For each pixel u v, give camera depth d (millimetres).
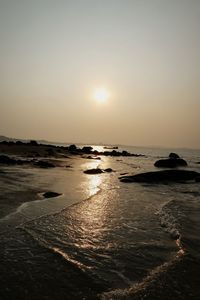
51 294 5895
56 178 23922
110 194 17922
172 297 5875
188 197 17797
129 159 64812
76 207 13570
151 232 10172
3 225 10070
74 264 7289
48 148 61844
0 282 6277
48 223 10695
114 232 10062
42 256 7688
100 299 5762
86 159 53688
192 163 55406
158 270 7062
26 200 14367
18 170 27250
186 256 7887
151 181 25453
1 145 57875
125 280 6551
